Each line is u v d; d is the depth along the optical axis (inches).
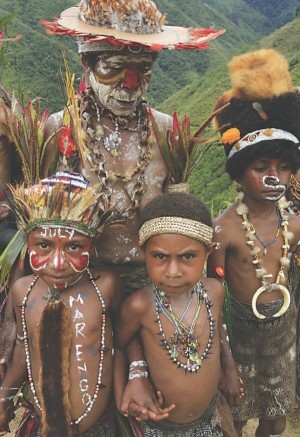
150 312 93.0
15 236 105.6
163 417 89.7
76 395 90.2
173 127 106.4
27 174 105.7
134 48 95.9
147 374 95.0
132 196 103.3
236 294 115.3
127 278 109.8
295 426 154.0
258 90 107.9
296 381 139.4
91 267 103.8
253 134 106.8
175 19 2930.6
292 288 134.4
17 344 96.6
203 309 94.5
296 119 108.8
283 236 112.9
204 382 93.2
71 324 90.0
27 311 92.3
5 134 108.5
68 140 102.7
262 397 122.0
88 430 95.0
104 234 104.3
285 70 111.6
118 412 97.5
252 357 119.0
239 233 112.0
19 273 107.5
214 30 102.3
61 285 88.4
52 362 89.4
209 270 113.7
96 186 93.0
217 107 117.0
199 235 86.4
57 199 85.4
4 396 96.3
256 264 111.8
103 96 100.2
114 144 103.7
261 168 107.5
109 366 94.0
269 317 114.7
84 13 98.7
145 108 105.7
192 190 723.4
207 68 2539.4
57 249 86.7
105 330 93.1
